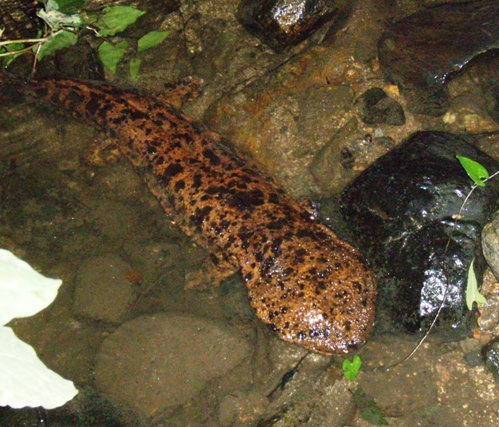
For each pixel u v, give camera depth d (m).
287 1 1.17
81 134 1.18
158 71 1.21
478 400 0.97
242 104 1.16
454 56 1.12
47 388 0.23
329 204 1.10
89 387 0.99
